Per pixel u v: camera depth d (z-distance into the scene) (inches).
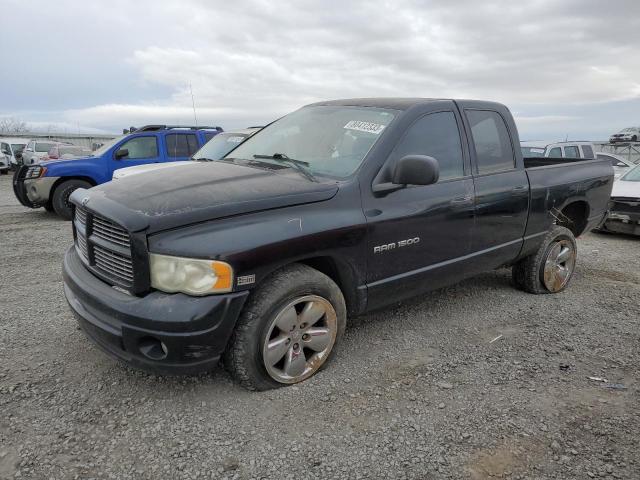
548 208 189.8
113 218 108.3
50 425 108.7
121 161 402.3
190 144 431.2
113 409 115.0
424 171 126.0
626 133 1425.9
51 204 397.1
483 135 168.7
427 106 152.5
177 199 112.3
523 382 130.3
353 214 127.1
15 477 93.1
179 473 95.2
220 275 105.4
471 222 158.6
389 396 122.3
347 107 160.7
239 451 101.5
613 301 195.5
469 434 107.9
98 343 116.0
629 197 320.5
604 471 96.8
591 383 130.5
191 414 113.4
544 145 432.1
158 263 105.0
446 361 141.6
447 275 156.5
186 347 105.3
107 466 96.7
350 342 152.8
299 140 155.3
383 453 101.5
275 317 116.2
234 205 111.3
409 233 140.1
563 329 166.1
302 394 122.1
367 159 134.3
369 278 134.6
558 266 202.2
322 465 97.9
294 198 118.8
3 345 146.6
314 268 130.8
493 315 177.8
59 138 1609.3
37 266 239.9
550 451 102.7
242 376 116.2
